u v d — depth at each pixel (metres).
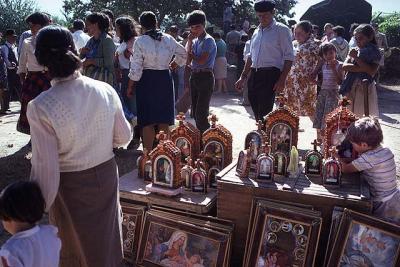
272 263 2.59
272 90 4.74
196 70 5.26
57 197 2.10
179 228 2.83
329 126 3.14
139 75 4.50
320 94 5.58
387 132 7.07
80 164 2.03
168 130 4.78
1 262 1.82
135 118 5.61
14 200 1.86
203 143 3.34
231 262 2.88
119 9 24.38
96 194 2.10
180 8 24.52
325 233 2.67
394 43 20.53
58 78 1.97
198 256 2.74
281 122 3.26
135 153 5.66
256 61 4.74
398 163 5.12
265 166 2.84
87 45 5.07
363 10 17.00
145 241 2.92
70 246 2.20
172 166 3.01
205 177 3.05
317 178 2.95
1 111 8.91
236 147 5.93
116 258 2.29
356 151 2.93
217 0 26.08
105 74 5.01
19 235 1.90
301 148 5.79
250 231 2.72
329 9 17.19
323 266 2.57
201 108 5.37
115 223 2.26
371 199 2.66
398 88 13.80
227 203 2.85
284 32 4.57
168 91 4.65
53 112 1.88
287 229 2.58
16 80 9.51
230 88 12.83
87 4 25.86
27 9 22.56
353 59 4.89
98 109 2.04
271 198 2.74
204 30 5.25
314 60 5.88
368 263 2.43
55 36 1.94
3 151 5.80
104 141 2.10
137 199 3.10
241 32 15.25
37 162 1.89
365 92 4.07
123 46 5.65
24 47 4.71
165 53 4.53
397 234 2.41
